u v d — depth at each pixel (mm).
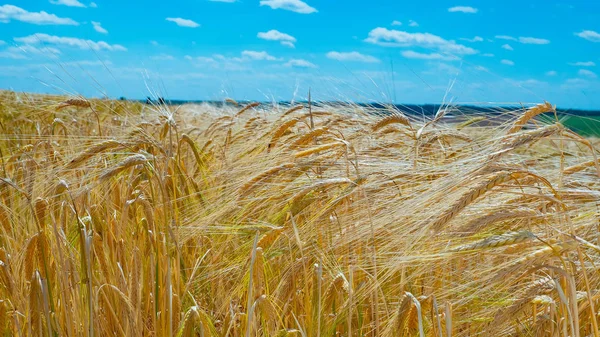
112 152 4125
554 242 2574
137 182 4234
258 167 4422
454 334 2895
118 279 3328
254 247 2533
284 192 3748
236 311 3193
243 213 3871
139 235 3568
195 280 3439
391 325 2773
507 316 2551
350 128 5176
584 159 4023
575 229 2967
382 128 5008
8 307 3195
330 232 3498
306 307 2941
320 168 3936
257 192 3961
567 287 2602
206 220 3783
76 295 3117
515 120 3525
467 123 5199
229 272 3617
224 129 7223
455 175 2959
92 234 3102
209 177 4863
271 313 2652
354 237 3295
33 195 3984
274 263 3576
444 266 3084
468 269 3152
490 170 2684
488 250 2752
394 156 4605
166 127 4809
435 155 4656
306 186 3408
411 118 5395
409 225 3102
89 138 4688
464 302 2918
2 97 9406
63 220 3506
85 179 4035
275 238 3039
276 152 4648
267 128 6086
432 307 2664
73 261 3020
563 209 2574
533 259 2430
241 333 3059
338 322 3041
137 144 3811
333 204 3311
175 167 4324
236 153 5852
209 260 3717
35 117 8312
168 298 3107
